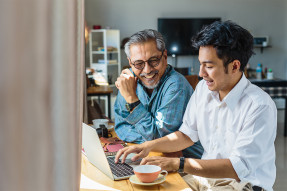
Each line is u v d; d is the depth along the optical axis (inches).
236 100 55.7
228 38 50.3
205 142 63.5
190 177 66.8
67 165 18.2
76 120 20.2
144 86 76.2
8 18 12.8
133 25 281.3
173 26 283.6
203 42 51.3
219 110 58.7
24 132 13.9
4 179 13.6
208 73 52.9
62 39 17.3
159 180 50.1
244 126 53.8
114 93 259.4
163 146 64.0
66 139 17.9
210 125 61.2
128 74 73.0
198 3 287.4
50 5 16.0
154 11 283.0
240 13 292.4
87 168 57.7
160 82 73.4
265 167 54.4
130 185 49.6
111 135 78.1
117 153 59.3
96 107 174.4
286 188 126.0
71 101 18.1
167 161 53.9
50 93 17.0
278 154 168.6
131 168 55.7
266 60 299.1
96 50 269.4
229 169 52.2
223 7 290.4
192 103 65.7
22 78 13.5
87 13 273.0
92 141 54.4
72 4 18.4
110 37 267.7
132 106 71.9
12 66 13.0
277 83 205.6
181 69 282.2
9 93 13.0
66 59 17.6
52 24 16.5
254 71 272.4
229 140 57.8
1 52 12.7
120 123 78.0
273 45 297.9
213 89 54.1
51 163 16.6
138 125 71.2
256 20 294.4
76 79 20.0
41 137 14.9
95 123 85.3
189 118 66.1
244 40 51.6
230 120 57.0
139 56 70.6
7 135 13.2
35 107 14.4
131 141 72.7
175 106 69.9
